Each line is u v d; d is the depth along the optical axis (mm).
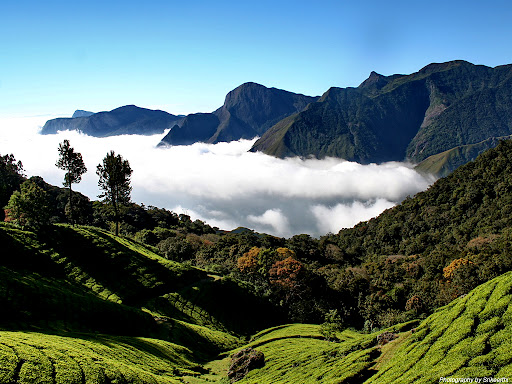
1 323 47781
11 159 155125
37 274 69125
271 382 47594
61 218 147000
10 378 30719
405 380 31516
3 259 68000
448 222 152500
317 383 40375
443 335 36125
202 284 96688
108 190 112000
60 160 102375
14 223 91250
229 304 95125
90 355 42344
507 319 31359
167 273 95312
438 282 104625
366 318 101688
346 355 48938
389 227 174375
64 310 58000
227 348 75375
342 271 136000
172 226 194000
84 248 86438
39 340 41844
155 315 76625
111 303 67875
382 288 109938
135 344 57438
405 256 145375
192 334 73562
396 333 48656
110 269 84812
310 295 107562
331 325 76875
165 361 56375
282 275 106250
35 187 90812
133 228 163125
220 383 53781
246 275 118625
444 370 29797
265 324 96375
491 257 98188
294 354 60969
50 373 33719
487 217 135500
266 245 165375
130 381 39344
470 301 38000
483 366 28172
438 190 169250
